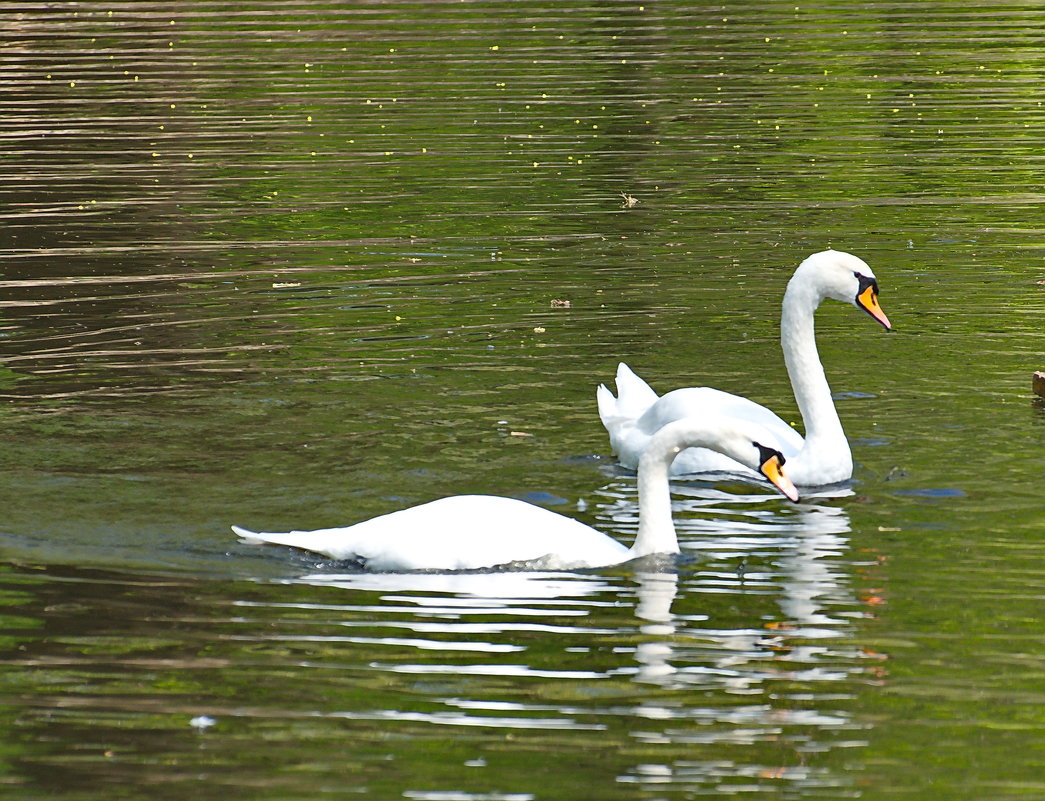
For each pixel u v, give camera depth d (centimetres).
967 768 895
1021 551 1224
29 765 909
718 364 1725
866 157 2659
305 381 1664
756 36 3716
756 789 874
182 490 1370
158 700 990
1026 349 1759
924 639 1069
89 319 1880
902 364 1727
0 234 2272
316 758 915
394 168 2616
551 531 1239
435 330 1839
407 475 1411
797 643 1068
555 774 895
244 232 2280
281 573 1211
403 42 3669
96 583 1177
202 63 3462
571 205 2394
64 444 1478
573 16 3978
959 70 3322
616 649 1063
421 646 1071
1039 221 2273
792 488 1254
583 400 1617
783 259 2105
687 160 2656
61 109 3059
